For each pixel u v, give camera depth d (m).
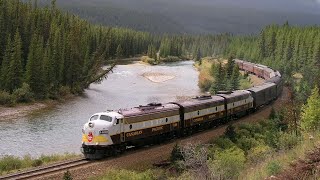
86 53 106.19
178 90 109.06
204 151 25.36
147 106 37.84
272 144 36.56
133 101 88.00
